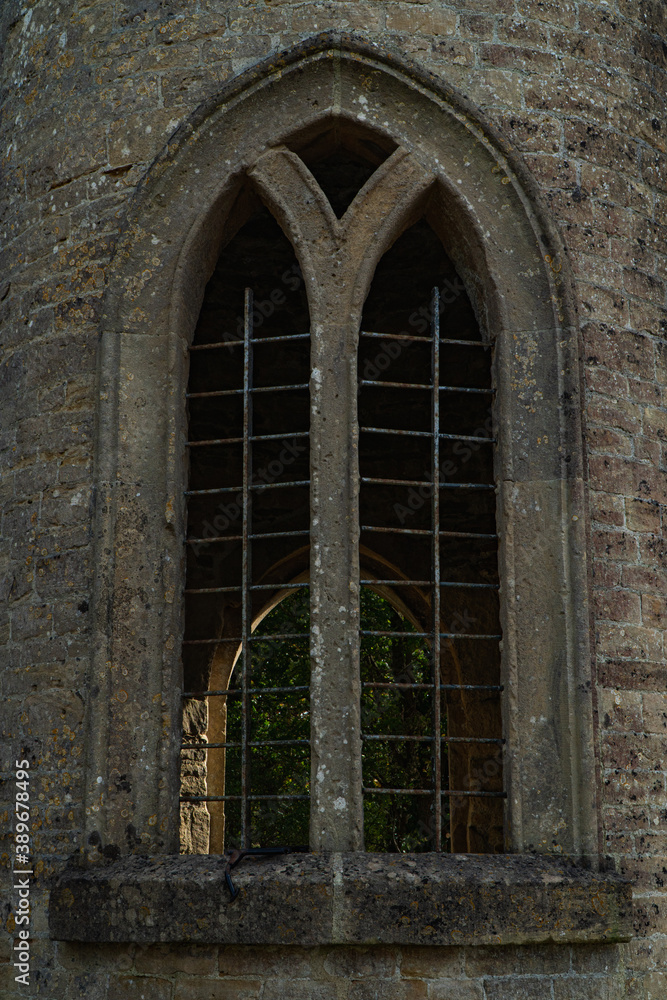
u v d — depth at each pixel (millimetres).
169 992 4578
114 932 4574
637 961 4766
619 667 5055
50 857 4969
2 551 5602
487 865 4609
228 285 8180
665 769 5098
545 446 5133
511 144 5371
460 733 8812
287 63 5406
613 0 5832
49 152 5863
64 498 5328
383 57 5375
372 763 13320
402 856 4664
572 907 4527
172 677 5039
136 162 5559
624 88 5742
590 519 5105
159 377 5301
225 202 5449
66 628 5164
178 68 5594
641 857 4902
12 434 5688
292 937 4387
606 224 5488
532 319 5258
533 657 4957
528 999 4527
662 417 5500
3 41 6426
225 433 8594
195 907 4500
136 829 4879
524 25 5574
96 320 5445
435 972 4480
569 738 4848
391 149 5449
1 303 5961
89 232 5590
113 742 4938
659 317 5594
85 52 5844
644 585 5230
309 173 5375
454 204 5367
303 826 13664
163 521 5168
